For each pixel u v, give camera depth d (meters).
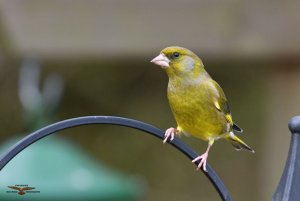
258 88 19.36
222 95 7.89
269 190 13.03
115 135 20.06
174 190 19.89
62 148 11.73
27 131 11.72
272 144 12.71
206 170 6.62
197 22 11.80
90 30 12.00
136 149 20.08
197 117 7.79
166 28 11.85
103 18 11.95
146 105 19.92
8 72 19.27
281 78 12.13
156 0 11.80
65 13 12.00
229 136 8.41
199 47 11.88
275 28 11.62
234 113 19.50
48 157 11.40
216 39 11.84
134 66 19.84
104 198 11.52
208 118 7.80
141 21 11.90
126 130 20.09
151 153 20.09
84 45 12.05
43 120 11.64
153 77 19.94
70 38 12.02
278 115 12.40
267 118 14.89
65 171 11.35
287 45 11.66
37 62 12.95
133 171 19.98
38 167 11.23
